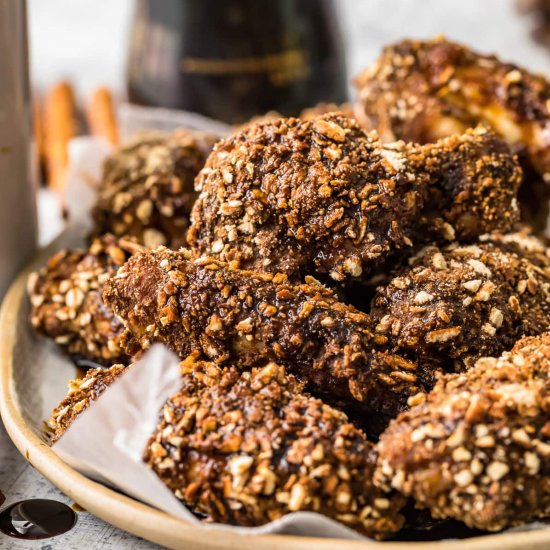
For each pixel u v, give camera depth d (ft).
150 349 1.36
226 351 1.37
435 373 1.38
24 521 1.37
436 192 1.48
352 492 1.27
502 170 1.48
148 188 1.70
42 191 2.28
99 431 1.31
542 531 1.26
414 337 1.38
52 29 3.64
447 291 1.40
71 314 1.56
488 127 1.58
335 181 1.40
